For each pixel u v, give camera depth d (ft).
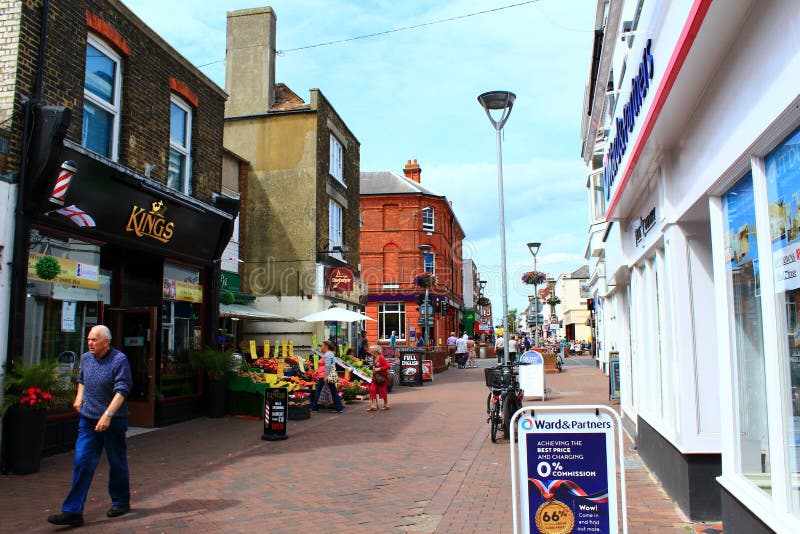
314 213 66.03
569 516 13.97
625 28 24.99
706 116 16.24
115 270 37.58
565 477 14.06
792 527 11.61
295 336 64.54
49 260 27.96
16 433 24.50
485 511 19.97
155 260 37.50
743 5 12.45
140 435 34.09
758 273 14.08
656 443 23.53
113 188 31.73
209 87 44.39
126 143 34.45
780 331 12.69
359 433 35.81
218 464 27.14
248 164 67.72
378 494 22.24
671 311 20.27
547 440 14.19
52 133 26.00
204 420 39.93
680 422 18.93
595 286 86.17
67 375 28.60
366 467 26.66
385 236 139.64
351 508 20.43
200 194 42.75
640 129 19.93
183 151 41.78
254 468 26.40
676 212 20.02
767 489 13.93
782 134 12.10
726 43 13.94
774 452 12.80
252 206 67.10
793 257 11.96
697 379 19.04
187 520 19.01
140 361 36.94
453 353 116.47
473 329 202.39
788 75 10.89
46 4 27.81
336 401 45.93
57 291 29.04
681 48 14.26
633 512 19.27
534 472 14.14
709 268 19.76
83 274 30.91
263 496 21.86
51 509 19.92
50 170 26.22
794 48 10.61
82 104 30.73
